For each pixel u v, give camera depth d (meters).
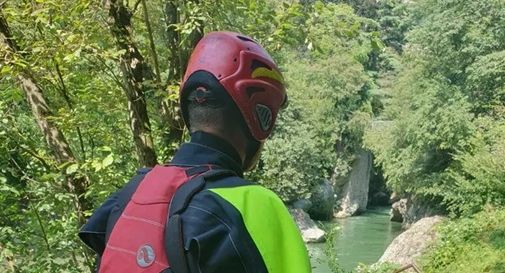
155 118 5.20
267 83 1.40
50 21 4.47
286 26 4.66
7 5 4.73
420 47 29.50
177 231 1.21
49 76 4.99
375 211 39.78
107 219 1.41
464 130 26.47
